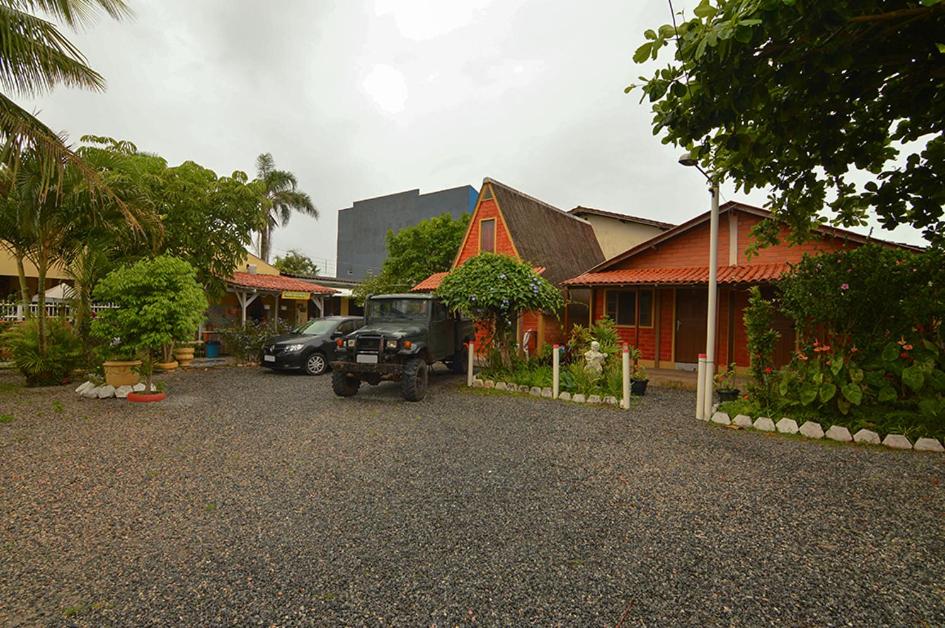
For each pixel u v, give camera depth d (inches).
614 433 236.4
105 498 148.2
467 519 134.0
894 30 110.3
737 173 170.2
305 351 456.4
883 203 176.2
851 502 147.2
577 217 836.6
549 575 104.6
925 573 106.3
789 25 108.5
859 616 90.5
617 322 528.7
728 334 444.1
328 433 233.0
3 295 704.4
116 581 101.7
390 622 88.0
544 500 148.4
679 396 347.9
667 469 179.6
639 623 88.0
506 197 653.3
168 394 342.6
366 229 1588.3
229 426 246.1
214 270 522.9
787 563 110.5
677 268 475.8
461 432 237.0
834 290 229.9
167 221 469.7
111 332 311.4
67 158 290.0
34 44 263.1
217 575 104.1
